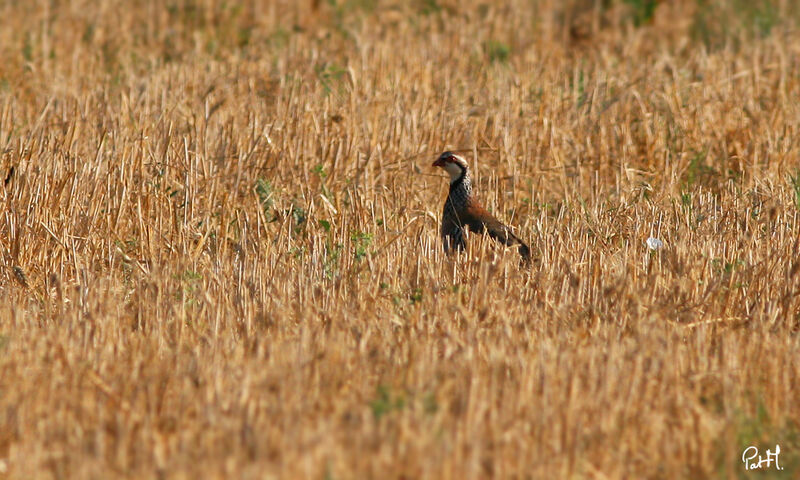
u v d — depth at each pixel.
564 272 11.95
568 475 7.53
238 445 7.36
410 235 14.88
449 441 7.36
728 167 18.52
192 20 31.23
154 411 8.07
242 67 23.36
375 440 7.29
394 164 17.61
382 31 29.66
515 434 7.60
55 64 24.98
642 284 11.65
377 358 9.22
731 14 31.23
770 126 19.89
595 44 29.86
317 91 20.44
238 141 17.56
